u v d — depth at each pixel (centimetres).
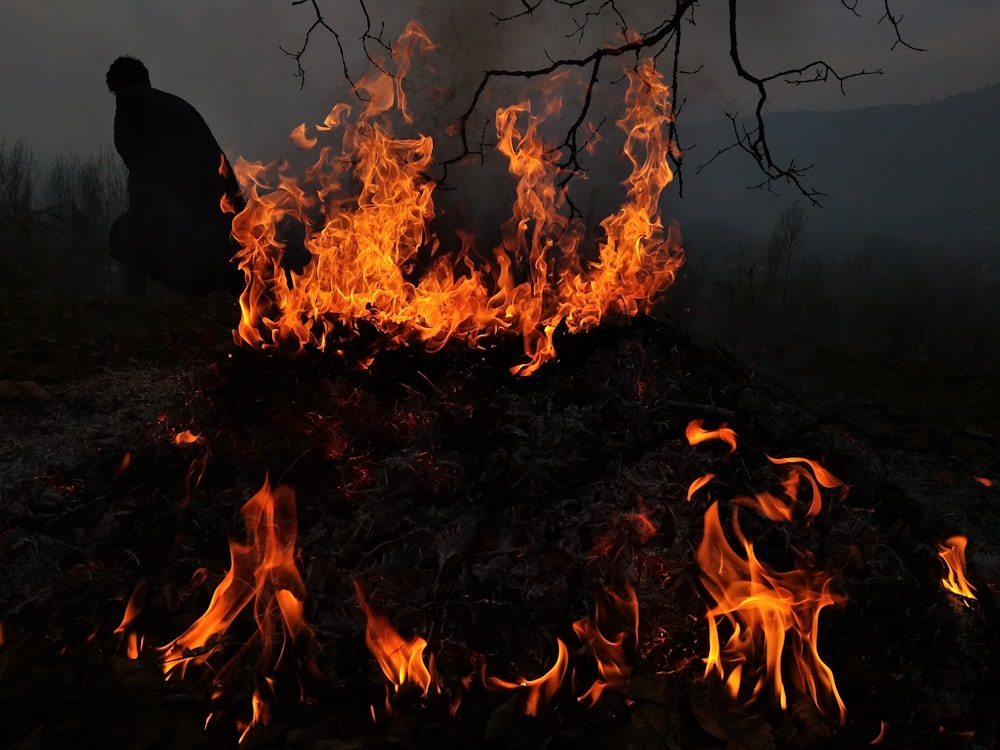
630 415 276
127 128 661
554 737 178
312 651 202
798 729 189
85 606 222
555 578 223
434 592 216
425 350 297
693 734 181
